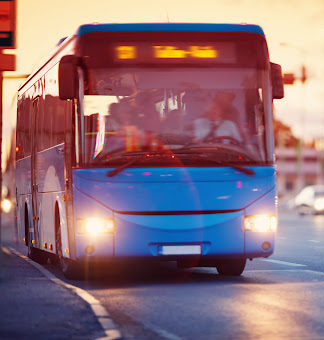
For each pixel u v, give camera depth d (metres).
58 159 16.77
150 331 10.43
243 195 15.27
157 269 19.27
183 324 10.92
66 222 15.99
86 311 11.87
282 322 10.99
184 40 15.50
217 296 13.72
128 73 15.29
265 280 16.38
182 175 15.12
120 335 10.06
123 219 15.03
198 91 15.36
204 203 15.16
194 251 15.20
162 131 15.20
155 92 15.29
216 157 15.23
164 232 15.08
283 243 29.22
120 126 15.17
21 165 22.80
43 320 11.08
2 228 45.06
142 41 15.41
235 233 15.24
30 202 20.98
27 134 21.47
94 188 15.07
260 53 15.66
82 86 15.25
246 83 15.52
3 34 17.53
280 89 15.68
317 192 72.81
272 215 15.38
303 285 15.36
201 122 15.29
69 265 16.59
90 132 15.16
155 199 15.08
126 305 12.70
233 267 17.30
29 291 14.13
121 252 15.05
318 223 49.19
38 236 19.78
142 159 15.10
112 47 15.36
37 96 19.70
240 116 15.41
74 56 15.24
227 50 15.59
